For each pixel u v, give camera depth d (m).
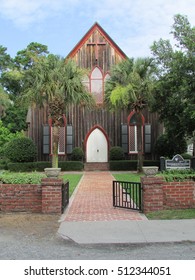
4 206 10.21
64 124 31.34
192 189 10.27
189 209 10.16
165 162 18.84
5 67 42.53
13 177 10.36
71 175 24.94
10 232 8.05
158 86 23.38
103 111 31.70
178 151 29.16
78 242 7.15
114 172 27.92
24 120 43.69
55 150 21.64
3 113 39.16
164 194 10.20
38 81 21.17
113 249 6.77
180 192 10.23
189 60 19.77
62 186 10.26
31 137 31.34
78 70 22.39
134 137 31.66
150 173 9.97
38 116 31.50
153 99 23.86
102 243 7.08
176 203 10.20
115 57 31.77
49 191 9.99
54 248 6.81
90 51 31.81
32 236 7.70
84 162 31.19
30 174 10.74
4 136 35.22
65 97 21.81
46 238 7.55
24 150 29.11
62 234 7.76
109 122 31.75
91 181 20.34
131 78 23.81
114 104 23.48
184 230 8.02
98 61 31.69
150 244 7.07
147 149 31.16
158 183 9.96
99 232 7.92
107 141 31.56
